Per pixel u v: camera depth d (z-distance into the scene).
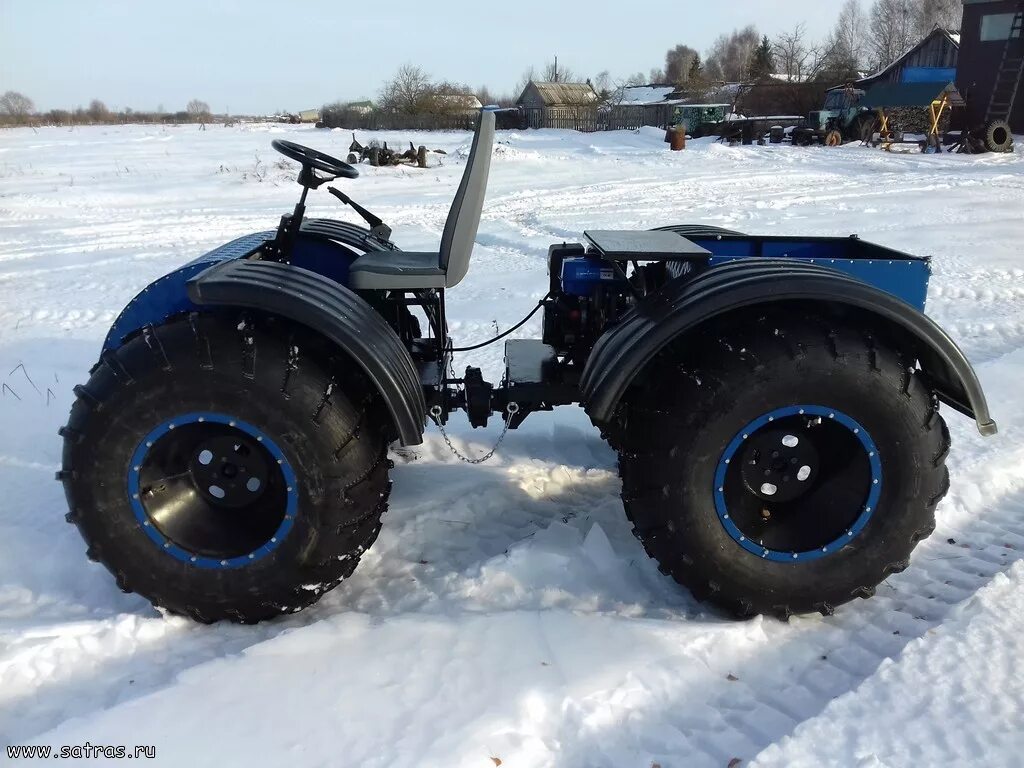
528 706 2.18
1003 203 11.77
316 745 2.05
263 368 2.43
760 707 2.25
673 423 2.49
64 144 26.89
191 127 46.00
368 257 3.24
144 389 2.42
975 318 5.95
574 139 27.70
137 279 7.60
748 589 2.59
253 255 3.11
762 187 14.27
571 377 3.16
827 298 2.43
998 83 23.97
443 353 3.37
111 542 2.52
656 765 2.03
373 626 2.55
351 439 2.52
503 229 10.15
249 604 2.58
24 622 2.63
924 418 2.51
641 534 2.63
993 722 2.10
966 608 2.59
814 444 2.62
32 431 4.25
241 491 2.61
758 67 51.06
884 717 2.13
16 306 6.67
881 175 16.00
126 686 2.35
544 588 2.82
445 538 3.20
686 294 2.54
